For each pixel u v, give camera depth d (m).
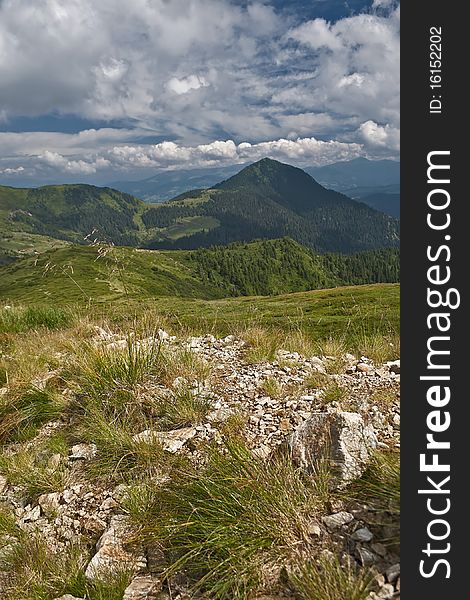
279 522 3.41
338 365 7.34
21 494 4.64
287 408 5.59
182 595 3.25
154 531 3.71
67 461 5.00
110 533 3.85
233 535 3.37
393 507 3.45
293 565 3.13
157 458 4.64
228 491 3.74
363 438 4.13
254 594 3.05
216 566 3.18
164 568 3.49
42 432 5.72
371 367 7.11
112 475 4.55
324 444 4.15
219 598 3.09
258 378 6.71
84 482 4.63
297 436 4.39
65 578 3.49
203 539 3.49
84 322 10.57
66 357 7.76
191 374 6.61
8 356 8.71
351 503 3.64
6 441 5.72
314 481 3.82
